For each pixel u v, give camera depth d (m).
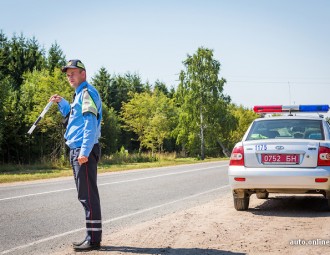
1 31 56.19
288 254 4.41
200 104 56.06
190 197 9.90
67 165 33.66
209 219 6.48
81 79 4.93
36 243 5.32
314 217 6.54
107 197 9.98
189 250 4.64
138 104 52.91
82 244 4.79
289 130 7.36
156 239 5.21
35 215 7.47
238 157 6.99
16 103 38.53
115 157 39.97
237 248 4.69
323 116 8.04
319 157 6.62
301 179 6.54
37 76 42.09
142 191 11.26
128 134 62.50
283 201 8.52
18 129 37.25
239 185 6.89
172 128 60.41
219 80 56.47
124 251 4.66
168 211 7.78
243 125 74.56
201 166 25.72
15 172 26.92
